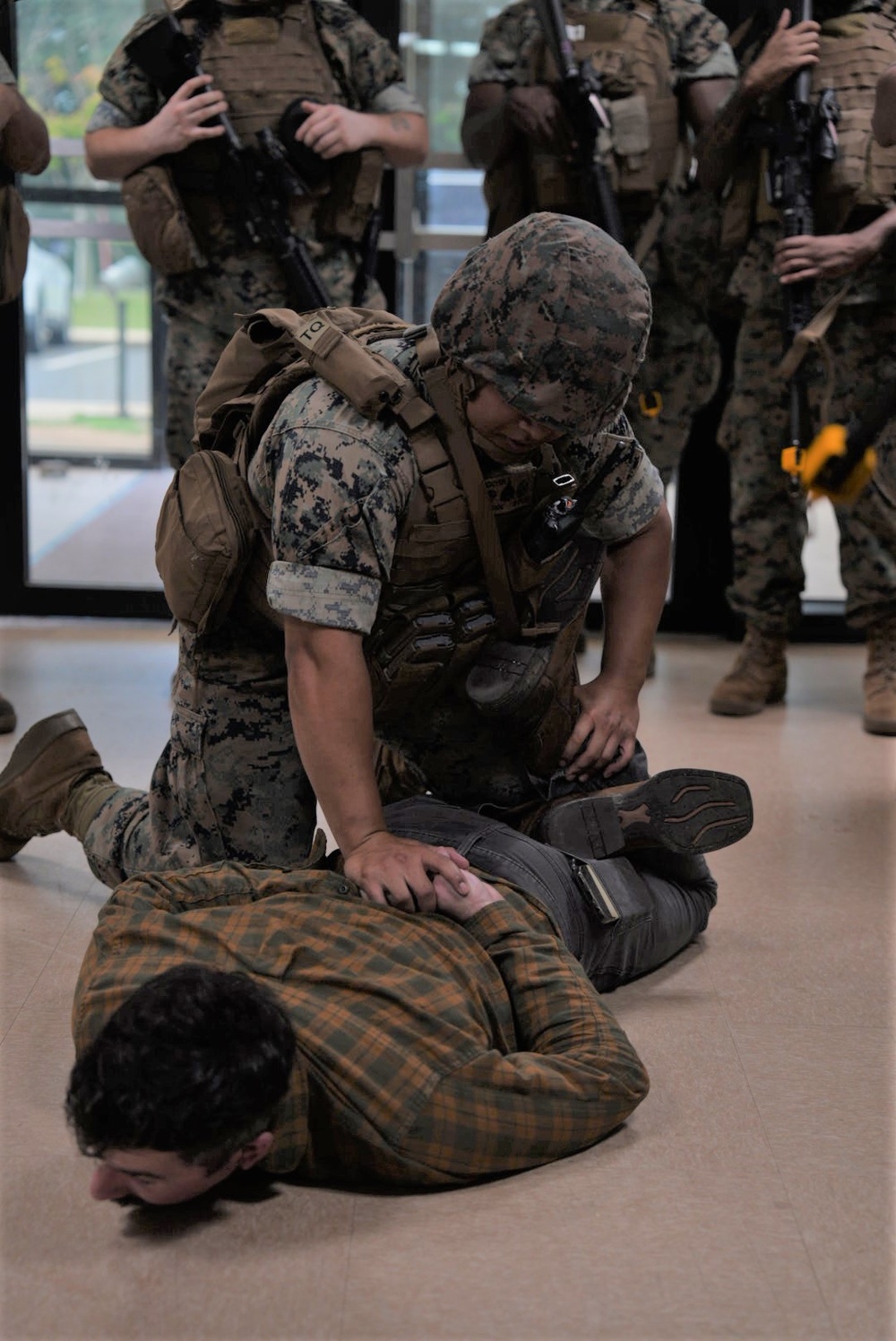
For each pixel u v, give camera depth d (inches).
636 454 80.0
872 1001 80.0
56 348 176.4
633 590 83.4
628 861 79.4
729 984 81.9
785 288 132.0
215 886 66.0
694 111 142.8
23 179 168.2
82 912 90.6
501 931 65.3
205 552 74.3
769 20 137.8
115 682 148.9
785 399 142.5
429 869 66.3
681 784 77.5
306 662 68.4
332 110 130.0
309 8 134.2
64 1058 71.0
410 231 167.8
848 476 107.0
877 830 110.1
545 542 71.7
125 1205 58.0
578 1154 62.7
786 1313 51.8
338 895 65.1
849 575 141.3
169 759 82.6
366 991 58.9
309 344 69.0
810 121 130.4
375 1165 57.8
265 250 133.9
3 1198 58.4
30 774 93.4
